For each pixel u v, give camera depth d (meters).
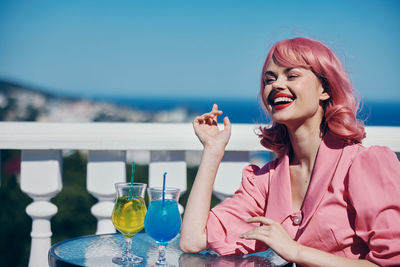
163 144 2.51
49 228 2.57
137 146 2.49
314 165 1.82
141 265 1.63
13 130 2.46
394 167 1.63
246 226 1.89
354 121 1.78
